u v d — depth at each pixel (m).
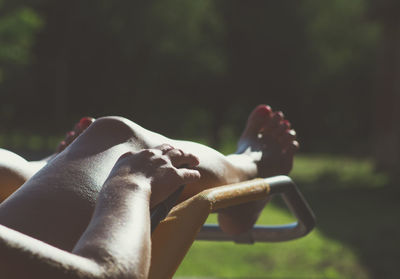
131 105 24.59
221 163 1.22
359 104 33.44
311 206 9.51
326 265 4.94
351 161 23.62
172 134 27.12
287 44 25.28
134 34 20.28
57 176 0.91
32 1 19.06
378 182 13.62
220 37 24.31
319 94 31.50
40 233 0.82
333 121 33.31
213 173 1.17
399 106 14.21
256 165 1.47
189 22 20.88
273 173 1.52
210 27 23.36
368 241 6.07
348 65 31.75
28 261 0.60
